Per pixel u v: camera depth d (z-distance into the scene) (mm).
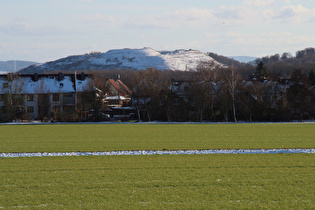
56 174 42375
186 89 151375
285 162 48969
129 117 149875
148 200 32344
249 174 41750
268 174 41750
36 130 100750
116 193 34469
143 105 146750
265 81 163125
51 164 48719
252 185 37125
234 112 142250
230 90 143750
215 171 43312
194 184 37375
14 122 141875
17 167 46750
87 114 151250
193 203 31562
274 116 145000
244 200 32406
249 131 95000
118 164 48281
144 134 88562
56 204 31531
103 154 57906
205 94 143500
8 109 144750
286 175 41219
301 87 148625
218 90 151125
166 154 57000
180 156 54812
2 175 42156
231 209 30203
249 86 150125
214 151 60562
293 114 150125
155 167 45938
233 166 46312
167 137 81625
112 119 147500
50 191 35344
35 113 160125
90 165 47719
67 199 32812
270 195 33781
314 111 148500
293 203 31578
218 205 31078
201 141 73938
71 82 169750
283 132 91812
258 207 30672
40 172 43531
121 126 114938
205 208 30391
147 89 147000
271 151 60469
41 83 155625
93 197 33312
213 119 146625
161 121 144250
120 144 69875
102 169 45125
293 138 78438
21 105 151875
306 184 37375
